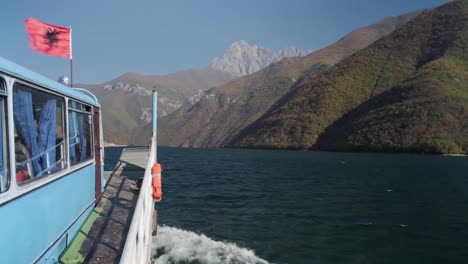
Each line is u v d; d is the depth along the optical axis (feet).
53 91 22.88
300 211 88.69
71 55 33.24
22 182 17.95
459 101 486.79
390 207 96.12
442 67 587.68
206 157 356.79
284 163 280.31
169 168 213.87
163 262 49.08
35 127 20.29
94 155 35.70
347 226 73.82
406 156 392.06
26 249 18.30
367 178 173.58
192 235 62.85
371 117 539.29
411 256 55.36
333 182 155.02
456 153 409.08
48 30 31.89
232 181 151.53
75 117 28.96
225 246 57.21
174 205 92.99
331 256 54.54
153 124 62.08
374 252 57.00
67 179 25.91
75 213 28.35
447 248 59.52
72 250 26.09
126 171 58.85
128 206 38.91
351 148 506.48
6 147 16.33
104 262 25.23
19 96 18.20
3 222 15.75
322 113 642.22
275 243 60.29
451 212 89.86
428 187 140.67
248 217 80.48
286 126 653.30
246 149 651.25
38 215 20.01
